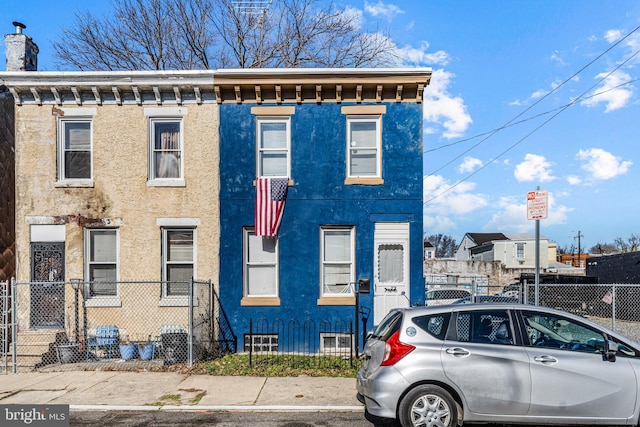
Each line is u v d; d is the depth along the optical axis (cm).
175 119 1197
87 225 1170
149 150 1188
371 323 1150
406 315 630
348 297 1159
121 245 1170
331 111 1187
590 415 583
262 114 1187
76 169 1198
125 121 1187
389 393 589
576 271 3766
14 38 1284
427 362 592
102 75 1163
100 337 1113
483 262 3169
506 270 3155
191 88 1178
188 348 1019
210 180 1180
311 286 1159
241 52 2209
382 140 1180
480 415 589
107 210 1172
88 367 995
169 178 1191
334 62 2197
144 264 1169
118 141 1184
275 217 1155
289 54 2198
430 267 3173
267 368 974
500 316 624
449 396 590
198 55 2189
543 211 855
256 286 1178
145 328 1153
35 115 1186
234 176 1180
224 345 1148
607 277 2367
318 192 1173
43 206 1172
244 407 734
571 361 591
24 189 1175
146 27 2112
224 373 940
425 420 586
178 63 2164
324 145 1181
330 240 1188
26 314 1146
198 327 1105
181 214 1173
